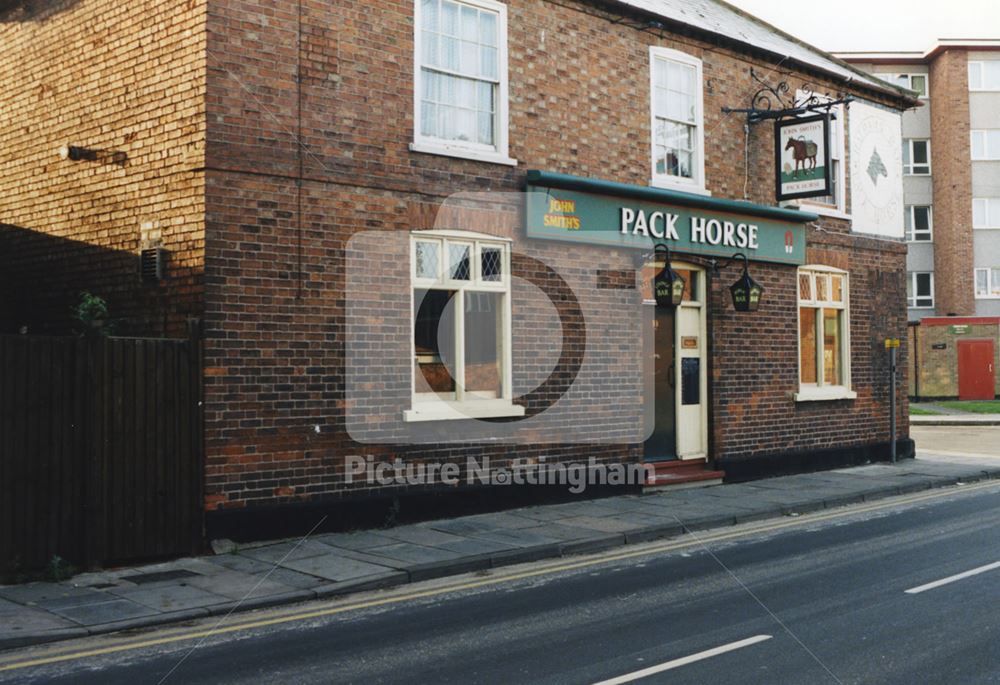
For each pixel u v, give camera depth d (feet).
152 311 31.71
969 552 29.99
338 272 32.68
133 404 28.30
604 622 22.29
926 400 121.80
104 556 27.53
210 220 29.91
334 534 32.32
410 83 34.88
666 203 43.60
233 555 29.43
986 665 18.40
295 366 31.53
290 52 31.76
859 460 54.34
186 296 30.40
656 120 44.34
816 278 52.70
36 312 36.70
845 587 25.48
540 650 19.97
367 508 33.22
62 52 35.83
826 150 46.55
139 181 32.42
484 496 36.78
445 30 36.45
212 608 23.44
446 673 18.45
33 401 26.66
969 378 120.06
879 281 56.59
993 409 103.76
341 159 32.86
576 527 34.01
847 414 53.72
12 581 26.00
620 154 42.29
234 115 30.50
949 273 124.88
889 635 20.63
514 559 29.60
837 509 40.47
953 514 38.37
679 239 44.19
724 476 46.09
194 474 29.48
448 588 26.37
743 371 47.52
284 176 31.50
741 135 48.42
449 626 22.16
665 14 43.80
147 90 32.14
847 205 54.60
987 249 124.06
